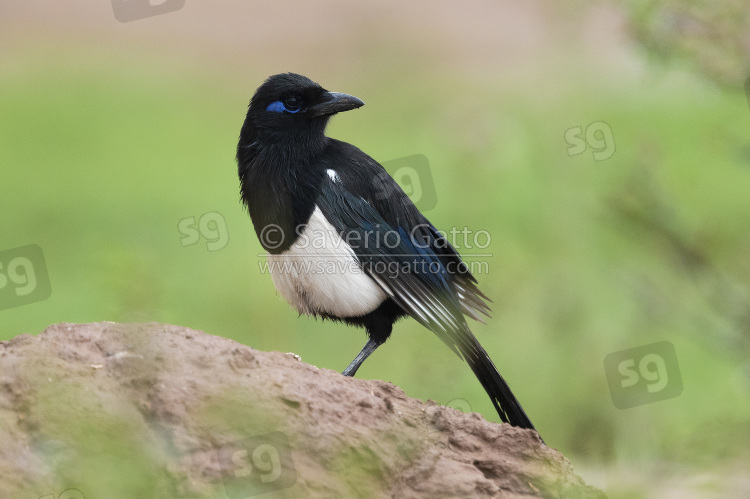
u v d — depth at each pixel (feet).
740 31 29.76
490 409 41.37
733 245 33.83
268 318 51.93
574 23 34.83
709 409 37.50
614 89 73.56
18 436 18.93
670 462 28.17
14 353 20.42
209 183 82.07
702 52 30.07
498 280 43.65
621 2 30.83
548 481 21.57
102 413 19.43
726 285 33.06
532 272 44.47
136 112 102.68
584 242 45.14
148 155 88.94
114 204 75.82
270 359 22.40
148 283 19.35
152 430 19.62
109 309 19.03
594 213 37.73
